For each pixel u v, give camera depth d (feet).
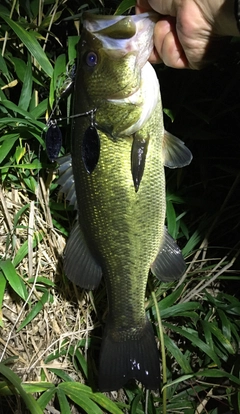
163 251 1.62
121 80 1.38
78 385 1.88
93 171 1.47
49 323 1.98
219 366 1.97
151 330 1.71
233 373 2.02
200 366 2.19
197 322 2.23
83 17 1.40
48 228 1.94
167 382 2.09
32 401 1.60
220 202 2.31
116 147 1.46
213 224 2.16
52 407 1.93
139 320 1.68
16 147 1.84
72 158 1.50
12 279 1.77
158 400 2.02
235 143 2.29
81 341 2.01
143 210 1.53
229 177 2.31
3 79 1.98
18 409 1.82
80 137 1.46
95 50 1.38
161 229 1.59
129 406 1.98
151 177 1.50
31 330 1.96
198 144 2.21
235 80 2.01
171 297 2.09
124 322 1.67
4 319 1.92
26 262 1.95
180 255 1.63
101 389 1.68
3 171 1.82
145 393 2.05
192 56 1.48
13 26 1.70
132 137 1.45
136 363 1.70
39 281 1.91
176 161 1.52
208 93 2.20
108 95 1.40
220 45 1.47
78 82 1.44
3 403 1.87
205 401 2.08
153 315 2.08
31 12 1.96
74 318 2.03
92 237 1.56
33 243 1.92
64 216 1.98
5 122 1.72
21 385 1.67
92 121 1.43
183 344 2.28
